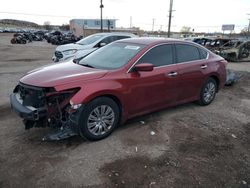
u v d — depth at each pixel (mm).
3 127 4355
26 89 3779
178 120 4922
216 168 3438
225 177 3266
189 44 5324
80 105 3590
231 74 8477
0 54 17656
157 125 4629
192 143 4051
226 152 3859
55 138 3580
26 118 3594
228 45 16969
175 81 4844
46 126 3705
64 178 3084
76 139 4000
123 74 4094
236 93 7375
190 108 5680
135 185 3012
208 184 3113
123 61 4297
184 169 3363
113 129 4180
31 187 2926
